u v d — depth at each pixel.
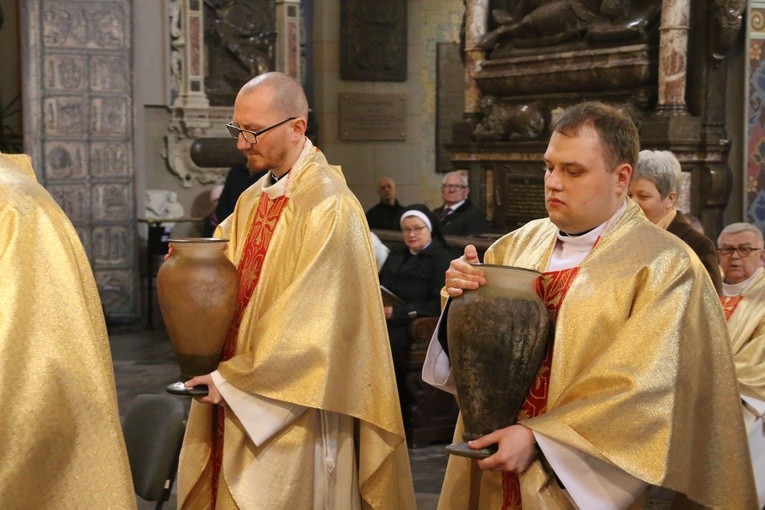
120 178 11.75
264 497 3.25
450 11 14.30
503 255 2.84
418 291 6.75
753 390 4.09
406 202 14.38
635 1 7.80
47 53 11.36
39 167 11.37
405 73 14.17
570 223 2.59
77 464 2.20
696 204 7.20
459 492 2.80
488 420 2.47
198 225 12.69
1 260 2.22
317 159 3.50
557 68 8.24
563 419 2.40
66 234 2.34
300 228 3.36
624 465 2.35
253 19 13.16
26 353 2.16
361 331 3.32
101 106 11.62
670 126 7.14
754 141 7.26
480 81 9.25
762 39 7.23
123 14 11.65
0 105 12.48
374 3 13.88
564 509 2.44
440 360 2.80
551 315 2.58
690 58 7.29
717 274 3.78
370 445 3.39
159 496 3.74
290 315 3.21
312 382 3.19
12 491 2.12
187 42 12.58
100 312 2.38
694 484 2.53
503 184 9.09
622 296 2.49
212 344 3.20
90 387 2.22
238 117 3.45
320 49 13.77
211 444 3.49
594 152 2.50
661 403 2.37
